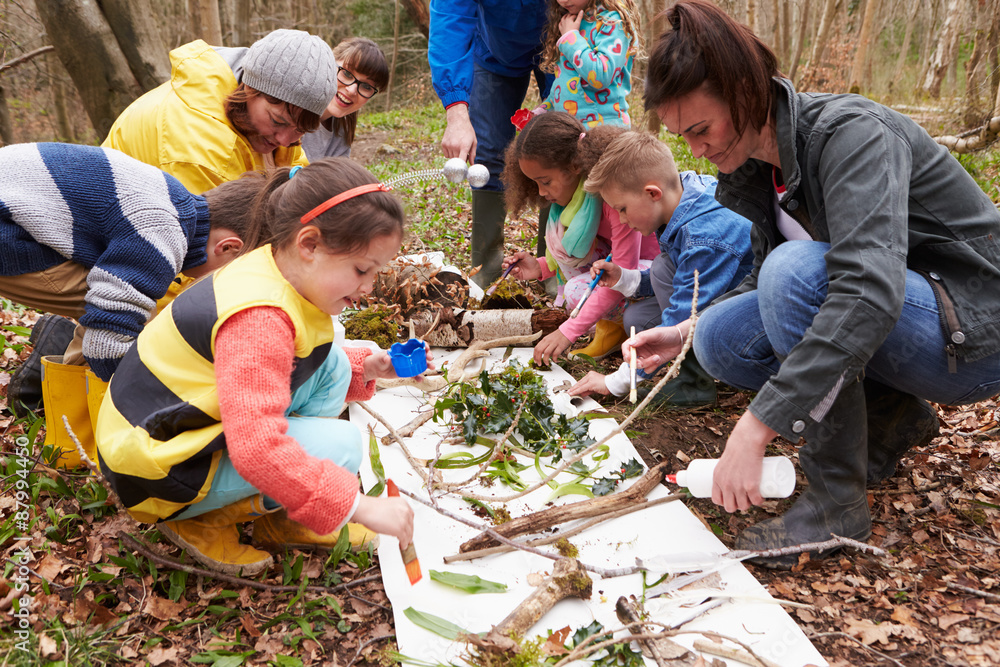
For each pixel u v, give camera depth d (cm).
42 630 157
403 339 303
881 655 150
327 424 168
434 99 1917
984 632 155
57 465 211
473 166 311
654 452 230
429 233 484
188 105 242
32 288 189
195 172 242
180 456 151
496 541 181
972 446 227
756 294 204
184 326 153
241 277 154
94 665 149
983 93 645
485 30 346
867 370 189
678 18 167
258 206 167
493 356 298
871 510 199
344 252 149
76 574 175
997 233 170
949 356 169
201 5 649
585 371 295
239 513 174
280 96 239
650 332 240
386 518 151
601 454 223
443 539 186
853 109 165
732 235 251
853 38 1463
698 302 249
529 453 223
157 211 184
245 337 146
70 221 181
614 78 327
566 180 287
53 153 183
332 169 152
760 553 167
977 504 195
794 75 1294
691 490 172
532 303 342
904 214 155
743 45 160
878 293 147
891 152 158
